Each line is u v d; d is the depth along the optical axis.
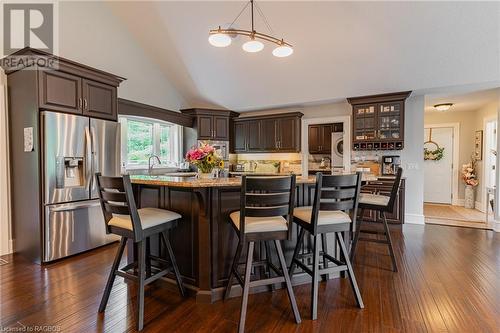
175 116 5.57
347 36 3.64
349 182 2.05
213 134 6.02
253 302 2.14
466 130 6.38
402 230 4.28
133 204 1.83
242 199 1.79
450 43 3.37
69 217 3.08
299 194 2.53
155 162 5.48
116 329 1.79
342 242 2.13
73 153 3.09
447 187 6.66
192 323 1.86
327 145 6.81
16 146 3.11
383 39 3.54
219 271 2.20
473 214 5.45
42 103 2.85
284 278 1.90
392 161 4.82
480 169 5.88
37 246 2.90
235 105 5.91
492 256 3.10
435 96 4.84
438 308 2.02
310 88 4.84
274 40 2.58
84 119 3.20
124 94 4.51
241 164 6.73
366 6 3.16
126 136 4.86
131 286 2.41
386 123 4.66
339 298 2.18
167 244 2.13
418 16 3.13
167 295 2.25
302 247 2.50
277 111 6.11
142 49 4.66
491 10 2.88
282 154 6.23
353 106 4.95
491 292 2.26
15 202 3.16
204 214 2.12
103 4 3.90
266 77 4.81
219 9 3.63
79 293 2.26
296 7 3.39
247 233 1.83
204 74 5.06
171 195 2.37
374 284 2.42
